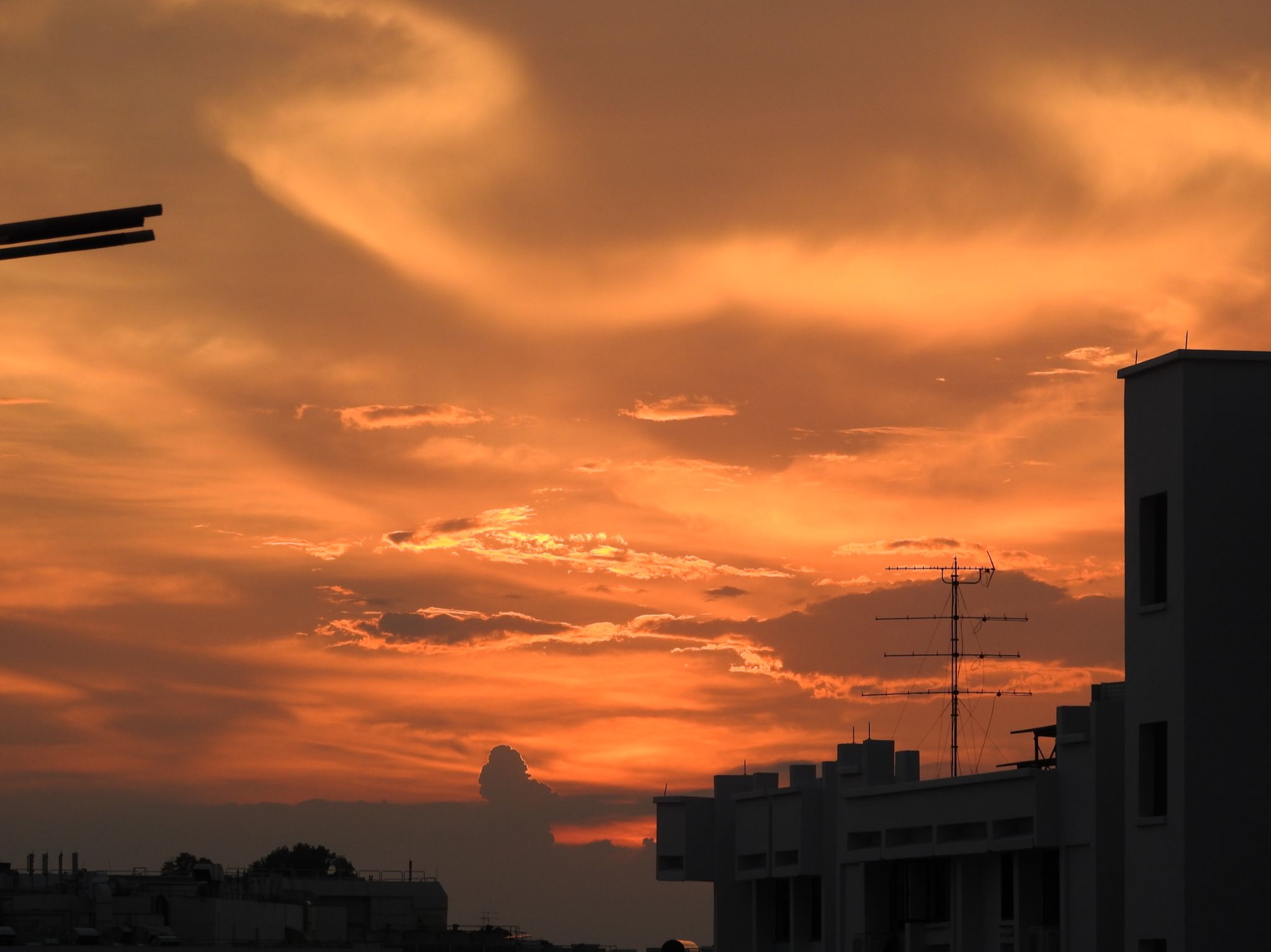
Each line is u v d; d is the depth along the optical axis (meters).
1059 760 58.34
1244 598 52.78
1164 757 53.50
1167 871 51.91
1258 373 53.91
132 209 28.47
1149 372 55.03
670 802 82.62
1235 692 52.34
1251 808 51.75
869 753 70.00
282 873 185.00
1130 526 55.22
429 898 183.25
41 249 28.73
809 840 73.44
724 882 81.12
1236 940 51.12
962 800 62.84
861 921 69.12
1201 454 53.31
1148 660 53.72
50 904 141.25
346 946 157.00
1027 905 59.81
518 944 175.50
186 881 158.00
